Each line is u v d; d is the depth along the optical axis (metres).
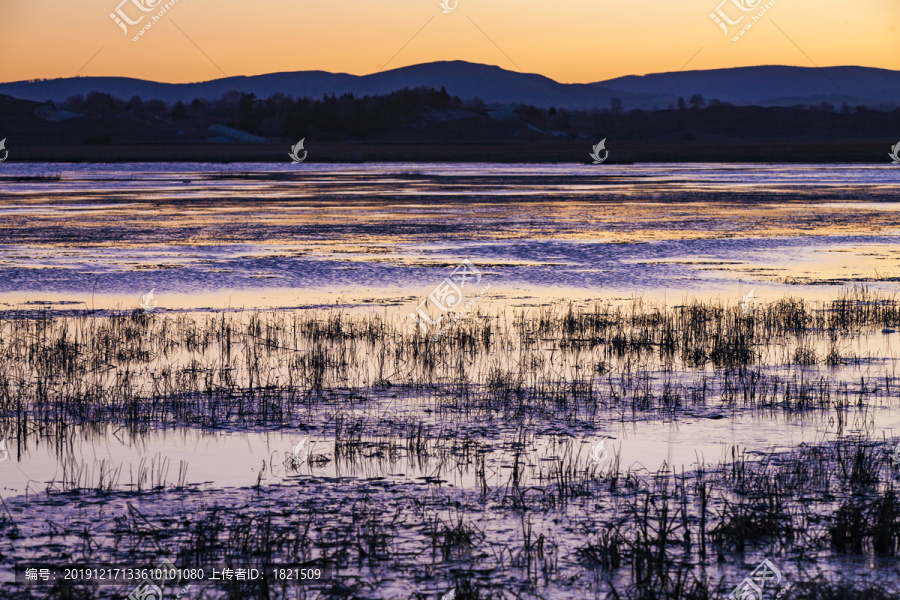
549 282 36.88
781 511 12.77
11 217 61.41
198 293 34.19
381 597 10.30
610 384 20.91
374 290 35.03
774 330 27.52
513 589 10.49
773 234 52.75
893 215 63.47
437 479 14.37
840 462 14.95
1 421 17.72
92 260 42.06
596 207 70.19
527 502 13.28
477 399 19.59
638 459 15.37
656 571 10.81
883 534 11.55
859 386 20.69
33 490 13.87
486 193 84.44
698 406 18.98
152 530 12.23
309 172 123.31
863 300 32.38
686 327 27.55
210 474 14.65
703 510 12.06
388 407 19.00
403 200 76.62
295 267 40.41
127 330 27.06
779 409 18.70
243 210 67.50
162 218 61.34
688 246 47.72
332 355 24.27
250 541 11.78
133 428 17.36
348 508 13.07
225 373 22.16
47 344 24.95
